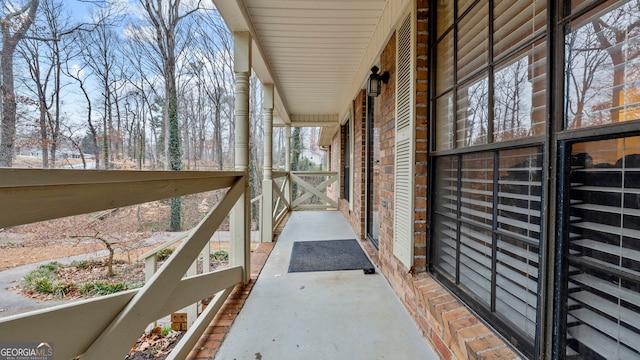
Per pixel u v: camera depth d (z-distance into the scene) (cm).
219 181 196
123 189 104
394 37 231
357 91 406
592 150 82
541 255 97
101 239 497
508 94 118
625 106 74
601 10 79
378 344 162
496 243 124
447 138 168
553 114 92
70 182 80
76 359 93
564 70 89
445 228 169
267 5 235
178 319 279
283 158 1847
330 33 282
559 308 91
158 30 888
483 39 135
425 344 161
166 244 240
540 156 101
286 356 152
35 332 77
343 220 555
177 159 917
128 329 105
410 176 188
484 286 132
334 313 196
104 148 832
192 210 881
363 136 400
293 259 311
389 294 225
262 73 361
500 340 118
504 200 120
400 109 208
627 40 73
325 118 695
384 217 262
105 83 834
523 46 108
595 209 82
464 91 150
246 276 246
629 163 73
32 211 73
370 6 239
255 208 872
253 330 176
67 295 388
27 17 621
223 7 221
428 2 185
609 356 79
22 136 622
